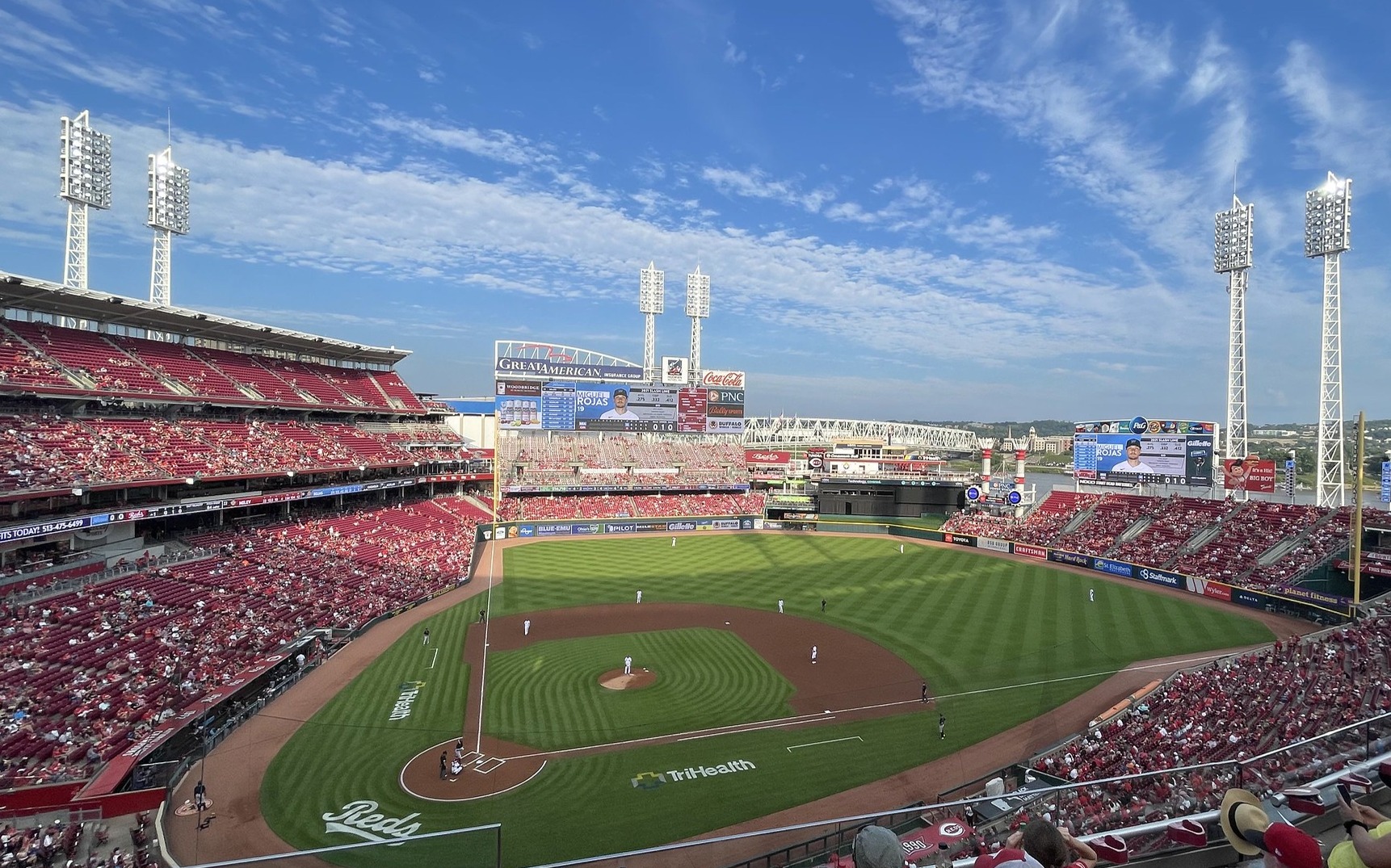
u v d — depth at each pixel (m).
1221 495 80.94
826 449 119.69
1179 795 12.27
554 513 94.12
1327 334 68.56
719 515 98.50
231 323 62.56
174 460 50.28
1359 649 36.69
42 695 29.61
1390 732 9.78
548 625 49.84
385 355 84.62
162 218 71.38
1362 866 2.97
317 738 31.17
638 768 28.92
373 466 71.81
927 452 146.62
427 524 75.88
